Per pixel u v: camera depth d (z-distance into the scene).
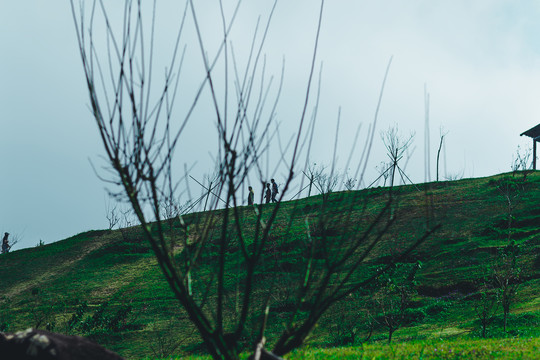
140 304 34.62
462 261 31.34
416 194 32.62
